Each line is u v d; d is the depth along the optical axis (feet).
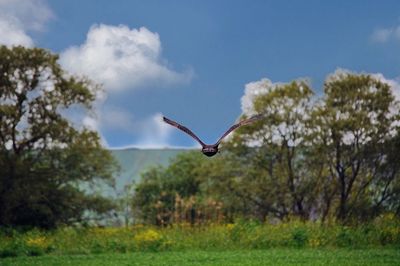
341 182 220.43
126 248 138.51
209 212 175.42
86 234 156.46
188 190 355.56
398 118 218.59
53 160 224.74
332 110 220.23
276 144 228.63
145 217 327.88
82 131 226.58
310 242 143.43
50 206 221.46
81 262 116.88
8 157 216.33
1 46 225.56
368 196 217.56
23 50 226.17
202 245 142.00
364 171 219.61
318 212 227.20
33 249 135.85
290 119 227.40
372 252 129.18
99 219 226.17
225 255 125.90
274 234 145.89
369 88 223.51
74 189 226.17
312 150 224.53
